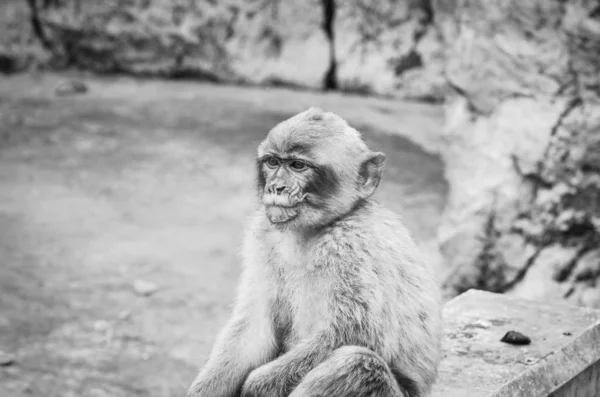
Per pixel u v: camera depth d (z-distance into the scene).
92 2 24.56
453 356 6.73
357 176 5.36
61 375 10.23
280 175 5.26
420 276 5.25
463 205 11.91
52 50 25.11
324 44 23.55
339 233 5.23
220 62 24.30
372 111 21.70
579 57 11.28
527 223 11.57
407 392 5.09
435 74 22.56
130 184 17.08
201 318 12.05
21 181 16.95
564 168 11.42
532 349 6.85
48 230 14.76
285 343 5.50
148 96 22.97
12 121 20.34
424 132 20.19
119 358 10.81
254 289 5.52
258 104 22.30
